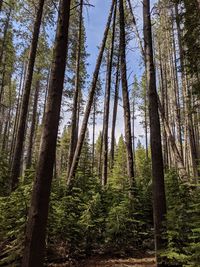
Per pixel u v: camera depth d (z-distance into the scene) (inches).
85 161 573.0
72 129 625.6
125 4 650.8
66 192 414.3
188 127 748.0
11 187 416.5
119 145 1380.4
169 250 267.3
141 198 429.7
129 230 387.9
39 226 206.7
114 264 335.0
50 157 220.4
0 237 304.5
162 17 792.3
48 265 320.5
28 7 641.6
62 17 242.7
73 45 875.4
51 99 229.5
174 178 423.8
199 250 233.3
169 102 1190.9
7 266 275.4
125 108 522.0
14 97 1733.5
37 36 501.0
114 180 677.9
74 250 352.8
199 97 560.7
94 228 373.4
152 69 343.0
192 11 528.1
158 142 324.8
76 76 664.4
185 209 283.1
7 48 1005.2
